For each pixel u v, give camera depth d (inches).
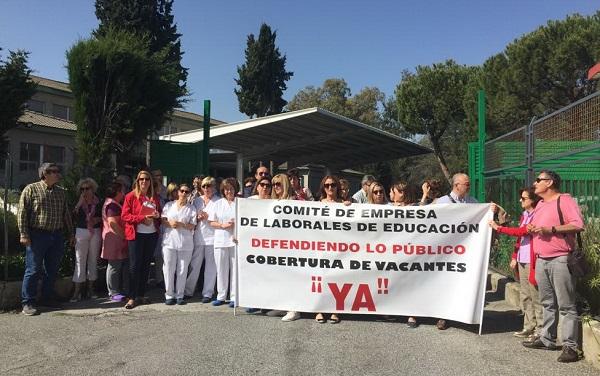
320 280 273.1
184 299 324.8
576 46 907.4
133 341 237.8
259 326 262.4
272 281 277.0
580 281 235.3
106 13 1224.8
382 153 890.1
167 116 469.4
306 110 550.3
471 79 1208.8
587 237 250.5
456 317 257.6
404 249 267.0
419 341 239.5
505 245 365.4
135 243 306.7
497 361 213.3
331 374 198.2
